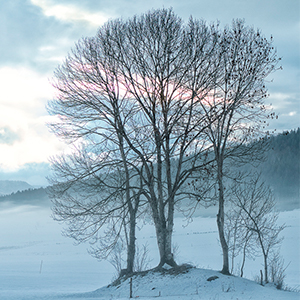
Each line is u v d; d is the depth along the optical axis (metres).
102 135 26.17
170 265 25.84
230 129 24.61
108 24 26.27
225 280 22.61
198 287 21.94
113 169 26.42
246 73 24.03
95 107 25.97
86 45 26.41
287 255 68.69
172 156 26.23
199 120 24.72
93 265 83.81
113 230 25.22
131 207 28.19
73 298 23.95
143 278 24.92
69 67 26.53
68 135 26.16
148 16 25.72
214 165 24.19
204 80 25.05
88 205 25.45
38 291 33.78
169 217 26.23
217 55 25.12
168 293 21.66
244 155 24.91
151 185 26.48
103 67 25.89
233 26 25.11
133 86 25.64
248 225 28.23
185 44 25.22
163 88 25.44
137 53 25.52
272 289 22.59
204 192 24.50
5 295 27.22
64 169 25.38
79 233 24.80
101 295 24.62
